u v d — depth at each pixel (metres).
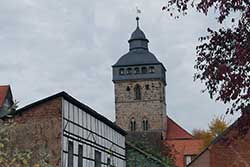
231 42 6.62
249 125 6.68
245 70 6.43
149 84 89.69
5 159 7.89
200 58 6.83
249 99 6.46
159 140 63.88
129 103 89.69
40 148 26.30
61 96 27.58
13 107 10.09
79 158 29.88
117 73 90.88
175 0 7.21
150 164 43.19
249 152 30.41
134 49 93.38
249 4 6.49
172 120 92.38
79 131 30.09
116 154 38.28
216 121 68.31
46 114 27.44
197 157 35.91
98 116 33.59
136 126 88.94
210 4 6.69
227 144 7.62
